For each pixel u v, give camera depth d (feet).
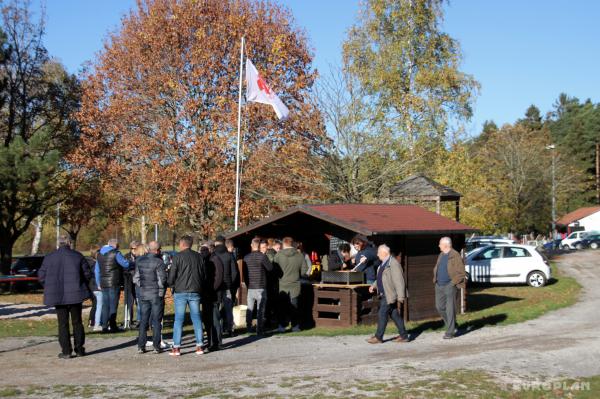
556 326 46.96
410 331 44.14
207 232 100.99
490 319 50.37
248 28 101.76
